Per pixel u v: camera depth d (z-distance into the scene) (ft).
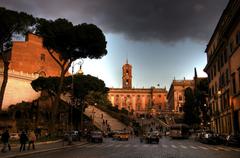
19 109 209.46
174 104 494.18
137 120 412.36
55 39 138.41
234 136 113.80
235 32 140.15
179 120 392.88
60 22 137.49
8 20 118.32
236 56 140.26
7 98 228.84
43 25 136.36
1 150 83.66
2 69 232.32
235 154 77.56
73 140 149.18
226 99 166.61
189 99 248.11
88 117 253.65
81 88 195.31
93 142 143.95
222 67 173.06
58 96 141.79
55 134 152.46
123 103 608.19
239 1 125.08
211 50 204.33
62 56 145.89
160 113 526.57
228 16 149.28
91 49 141.49
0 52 120.78
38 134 153.58
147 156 69.05
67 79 194.90
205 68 227.81
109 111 326.85
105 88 212.43
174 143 141.18
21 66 286.66
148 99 611.47
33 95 248.52
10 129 179.22
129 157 65.92
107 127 245.86
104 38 142.72
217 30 180.55
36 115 209.15
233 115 149.69
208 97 231.30
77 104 204.64
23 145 89.25
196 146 115.96
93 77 204.13
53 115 139.44
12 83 234.58
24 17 123.95
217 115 190.49
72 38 135.74
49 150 89.97
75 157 66.23
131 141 160.76
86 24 138.72
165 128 343.26
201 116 255.50
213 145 124.57
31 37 297.53
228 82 158.81
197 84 262.06
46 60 307.17
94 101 228.02
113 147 106.01
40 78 198.49
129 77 631.15
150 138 139.13
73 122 220.43
